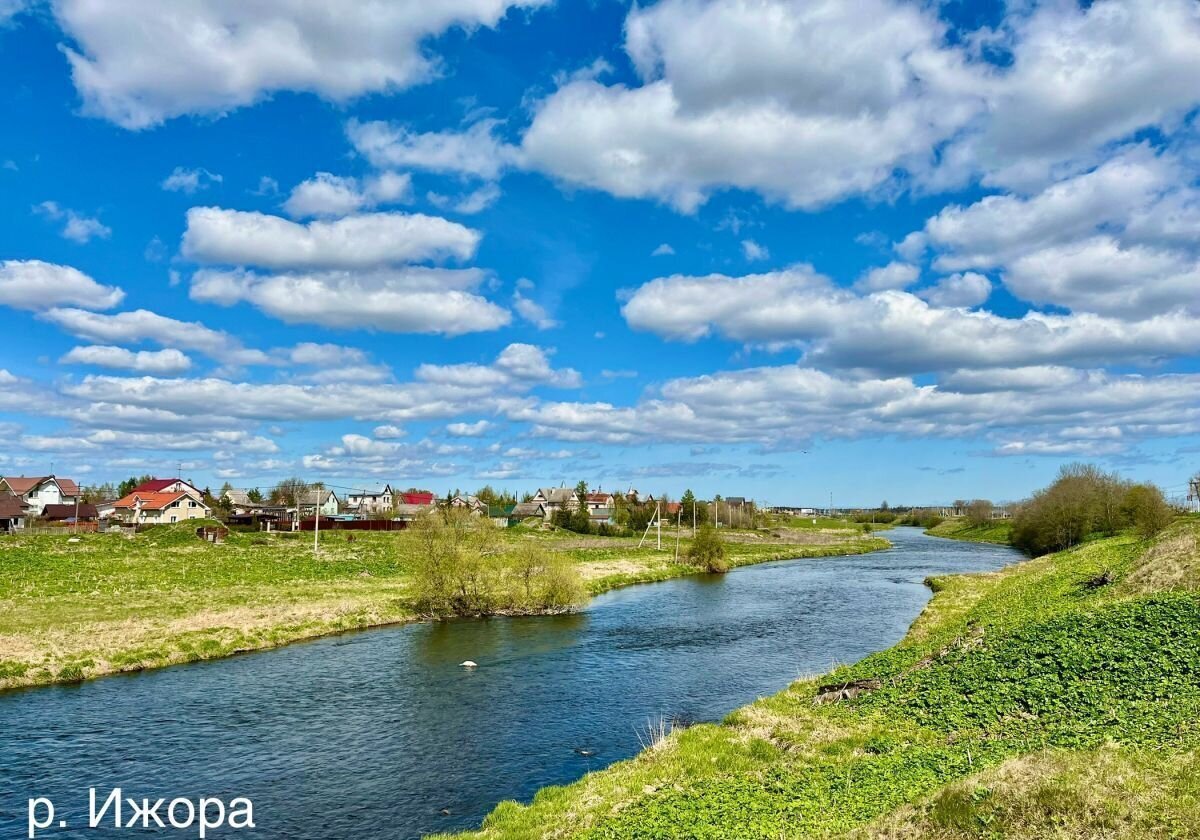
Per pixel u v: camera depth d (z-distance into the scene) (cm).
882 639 4922
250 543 9206
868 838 1449
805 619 5800
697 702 3459
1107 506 10269
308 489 17425
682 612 6219
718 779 2100
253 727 3120
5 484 13612
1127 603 2911
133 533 9144
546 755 2784
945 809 1440
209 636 4691
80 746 2892
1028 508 13962
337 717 3262
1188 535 3997
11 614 4984
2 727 3112
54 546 7806
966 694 2523
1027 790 1418
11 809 2333
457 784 2516
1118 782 1396
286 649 4712
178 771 2642
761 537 16638
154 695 3609
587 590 7256
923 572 9444
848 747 2283
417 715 3291
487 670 4134
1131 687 2175
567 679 3922
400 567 8325
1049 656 2564
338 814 2291
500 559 6562
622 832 1731
